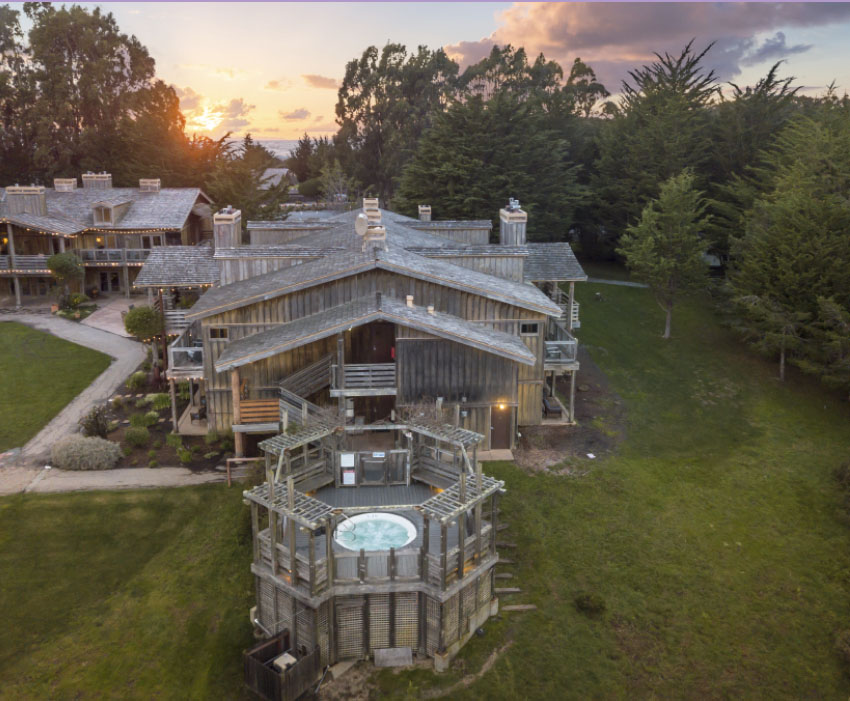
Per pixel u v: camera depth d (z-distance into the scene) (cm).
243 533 2456
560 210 6359
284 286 3081
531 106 6219
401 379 2962
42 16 8312
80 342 4541
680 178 4609
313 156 11169
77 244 5591
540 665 2009
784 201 4038
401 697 1892
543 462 3070
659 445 3288
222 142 8006
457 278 3203
